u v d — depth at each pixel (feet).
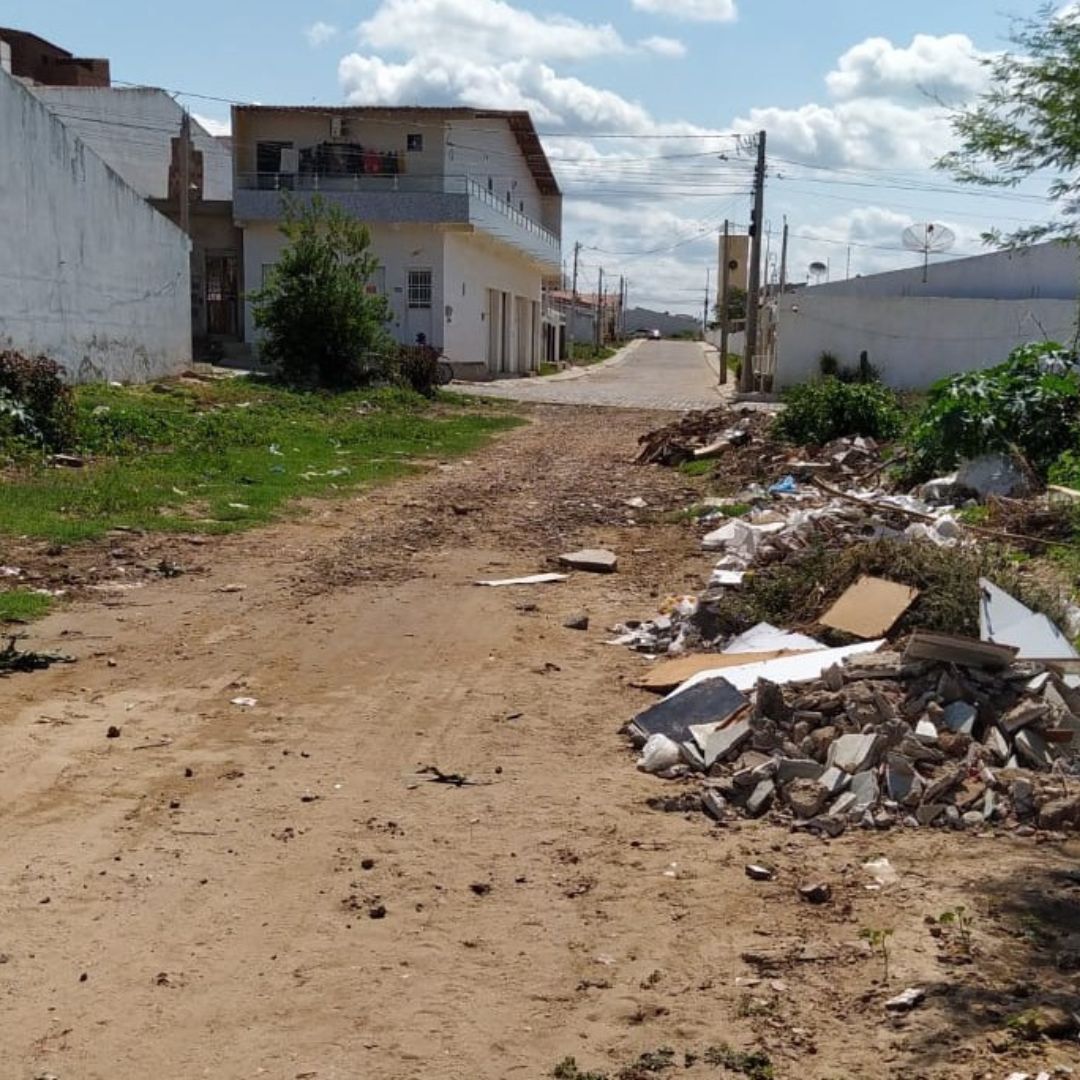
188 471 54.75
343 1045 12.87
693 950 14.93
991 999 13.52
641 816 19.27
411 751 22.18
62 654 27.96
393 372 106.22
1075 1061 12.29
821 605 28.99
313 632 30.71
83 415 61.16
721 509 50.31
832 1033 13.05
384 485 57.88
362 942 15.07
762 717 21.48
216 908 15.93
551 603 34.42
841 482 54.80
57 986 13.97
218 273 131.95
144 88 135.54
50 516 42.65
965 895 16.26
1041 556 34.32
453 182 134.00
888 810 19.12
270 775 20.85
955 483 46.68
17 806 19.24
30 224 69.21
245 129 133.49
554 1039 13.00
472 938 15.21
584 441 82.48
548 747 22.49
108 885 16.55
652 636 30.17
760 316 163.12
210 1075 12.34
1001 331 128.16
